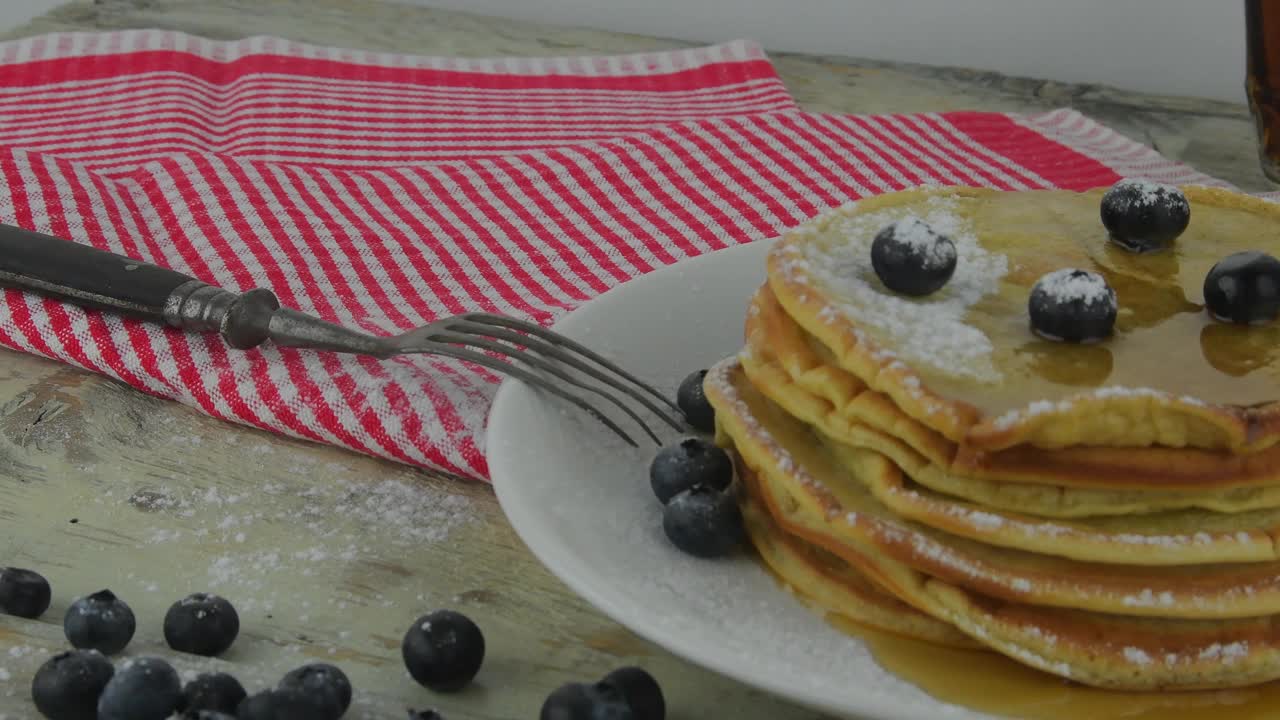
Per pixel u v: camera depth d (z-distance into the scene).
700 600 0.48
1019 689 0.46
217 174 0.72
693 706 0.48
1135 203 0.51
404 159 0.77
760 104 0.84
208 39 0.90
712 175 0.75
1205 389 0.46
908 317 0.48
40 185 0.69
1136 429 0.45
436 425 0.56
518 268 0.67
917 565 0.46
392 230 0.70
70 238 0.66
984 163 0.77
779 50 1.03
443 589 0.52
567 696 0.46
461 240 0.69
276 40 0.89
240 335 0.59
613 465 0.53
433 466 0.56
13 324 0.61
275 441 0.58
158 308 0.60
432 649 0.48
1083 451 0.46
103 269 0.61
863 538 0.47
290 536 0.54
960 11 0.99
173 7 0.99
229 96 0.85
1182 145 0.82
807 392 0.49
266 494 0.56
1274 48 0.74
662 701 0.47
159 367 0.59
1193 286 0.50
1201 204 0.54
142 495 0.55
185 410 0.60
